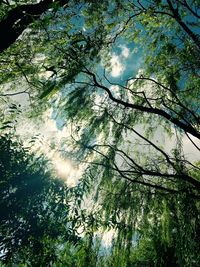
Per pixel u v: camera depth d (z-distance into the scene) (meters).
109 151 7.04
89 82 7.49
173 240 6.28
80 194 4.96
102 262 6.04
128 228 6.10
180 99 8.20
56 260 4.60
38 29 5.13
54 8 4.07
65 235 4.65
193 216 6.16
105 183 6.72
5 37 5.00
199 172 7.14
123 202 6.54
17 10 4.95
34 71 5.94
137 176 6.91
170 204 6.44
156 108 7.70
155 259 6.26
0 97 6.86
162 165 7.14
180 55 8.30
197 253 5.92
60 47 5.60
